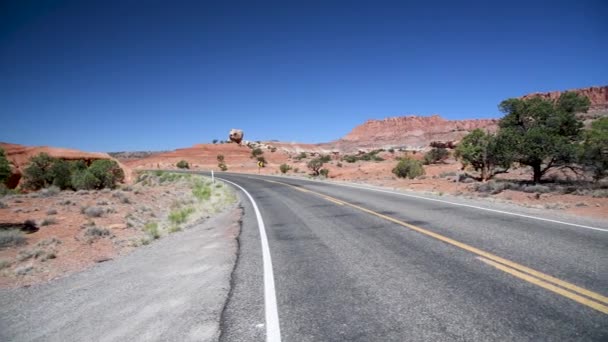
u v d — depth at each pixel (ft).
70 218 40.34
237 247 25.35
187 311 14.16
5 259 24.38
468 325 11.68
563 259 18.12
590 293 13.67
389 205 42.93
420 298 14.10
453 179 80.18
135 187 76.33
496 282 15.33
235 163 316.19
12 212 43.29
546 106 58.85
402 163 104.06
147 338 12.15
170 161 329.52
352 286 15.90
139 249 27.53
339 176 136.36
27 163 76.95
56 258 25.40
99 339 12.37
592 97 530.68
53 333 13.16
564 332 10.93
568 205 37.70
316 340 11.33
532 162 57.93
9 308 16.12
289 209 45.57
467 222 29.45
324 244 24.44
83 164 85.92
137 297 16.20
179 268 20.66
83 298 16.65
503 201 42.83
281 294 15.44
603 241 21.58
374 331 11.67
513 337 10.80
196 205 56.08
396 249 21.86
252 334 11.97
